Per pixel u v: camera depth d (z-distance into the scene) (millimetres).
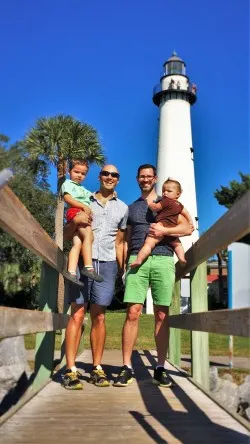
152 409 2969
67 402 3166
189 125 30734
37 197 21000
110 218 4051
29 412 2873
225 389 4172
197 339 4031
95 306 3996
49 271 3918
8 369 5383
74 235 3895
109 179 4086
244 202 2025
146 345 8547
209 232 3061
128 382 3791
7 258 16156
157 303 3918
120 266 4250
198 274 3889
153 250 3898
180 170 29500
